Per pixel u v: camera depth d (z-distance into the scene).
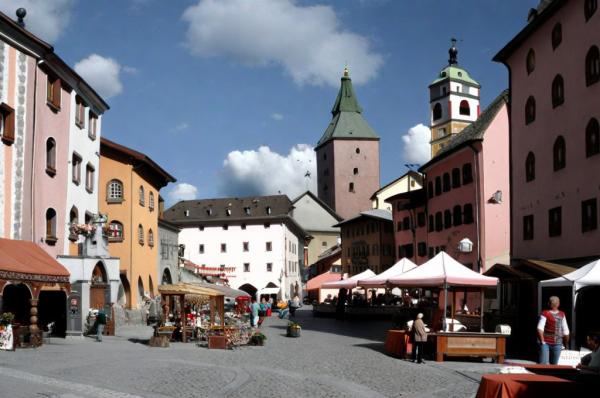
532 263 25.69
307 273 123.81
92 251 32.84
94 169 39.47
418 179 95.31
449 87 107.19
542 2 37.31
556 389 9.91
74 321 28.95
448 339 21.70
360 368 19.92
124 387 15.18
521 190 36.19
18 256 25.06
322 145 152.62
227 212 104.88
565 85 31.50
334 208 145.38
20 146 29.30
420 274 24.72
